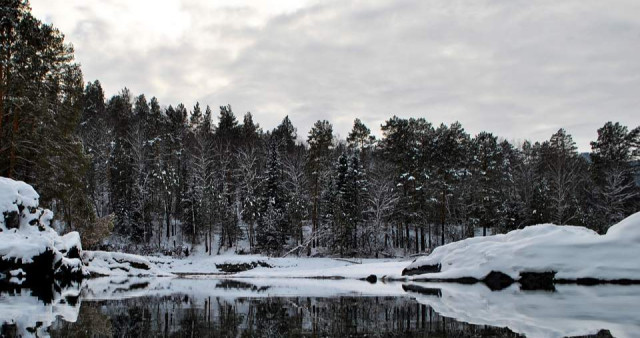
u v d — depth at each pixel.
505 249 20.20
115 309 10.72
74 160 31.64
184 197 61.69
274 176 57.69
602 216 53.38
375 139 70.31
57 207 32.78
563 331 7.53
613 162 58.78
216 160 71.81
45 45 28.81
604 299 12.54
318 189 59.72
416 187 55.72
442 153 55.34
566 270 18.09
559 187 52.53
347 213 52.53
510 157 79.75
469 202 59.31
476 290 16.97
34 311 10.18
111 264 32.12
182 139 77.00
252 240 57.44
